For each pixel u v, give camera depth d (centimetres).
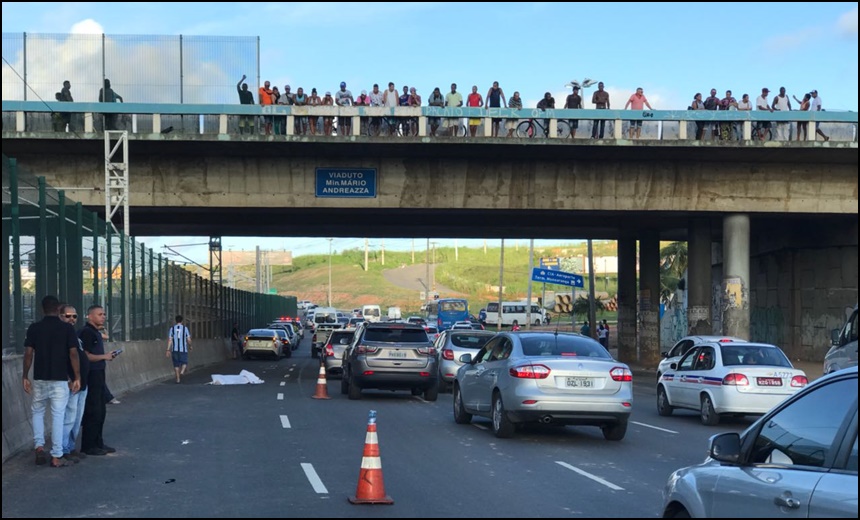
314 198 3145
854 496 475
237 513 929
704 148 3022
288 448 1403
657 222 4041
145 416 1870
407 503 991
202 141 2933
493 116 2986
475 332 2756
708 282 3741
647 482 1142
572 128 3020
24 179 1655
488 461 1304
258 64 3184
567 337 1614
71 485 1080
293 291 16262
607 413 1491
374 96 3173
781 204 3231
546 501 1012
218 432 1602
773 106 3203
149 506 960
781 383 1791
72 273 2109
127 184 2883
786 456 560
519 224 3981
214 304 5419
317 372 3725
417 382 2266
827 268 3828
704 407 1861
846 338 2145
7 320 1488
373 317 8775
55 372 1202
